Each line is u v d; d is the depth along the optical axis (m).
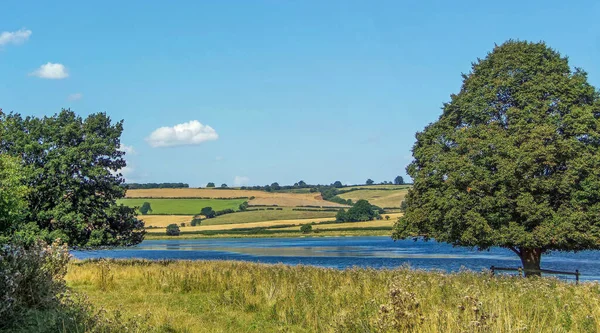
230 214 150.50
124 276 22.56
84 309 11.17
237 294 15.68
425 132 26.25
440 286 15.79
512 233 20.80
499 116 23.53
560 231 20.16
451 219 22.22
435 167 23.75
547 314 11.09
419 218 23.86
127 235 34.78
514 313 10.96
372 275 20.19
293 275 20.69
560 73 23.09
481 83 24.50
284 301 14.35
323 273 21.88
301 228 121.19
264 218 146.50
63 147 32.03
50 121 32.97
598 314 10.70
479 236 21.75
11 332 9.78
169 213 152.75
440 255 59.94
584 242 20.75
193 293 17.78
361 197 182.25
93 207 32.94
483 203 21.39
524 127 21.73
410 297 9.84
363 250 71.94
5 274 10.69
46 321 10.20
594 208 20.56
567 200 21.16
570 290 15.41
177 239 122.62
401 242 95.69
